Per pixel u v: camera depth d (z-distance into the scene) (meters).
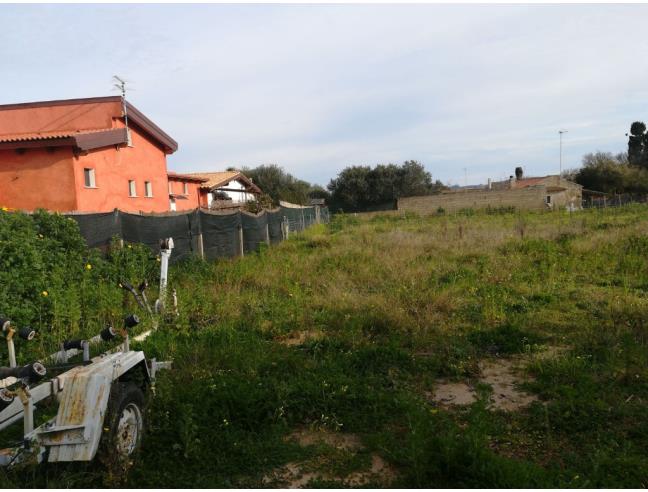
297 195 52.12
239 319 7.41
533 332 6.43
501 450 3.70
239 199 37.59
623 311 7.08
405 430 3.99
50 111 18.30
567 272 10.45
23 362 5.30
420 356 5.77
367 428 4.08
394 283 9.70
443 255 13.16
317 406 4.42
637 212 28.55
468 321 7.17
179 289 9.23
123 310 7.53
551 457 3.59
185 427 3.72
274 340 6.64
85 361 3.86
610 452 3.57
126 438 3.56
